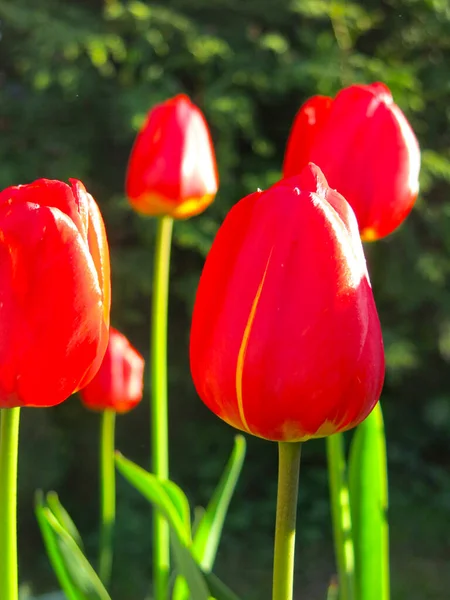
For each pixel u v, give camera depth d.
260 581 3.69
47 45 3.92
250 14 4.38
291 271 0.52
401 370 4.34
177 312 4.41
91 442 4.29
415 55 4.56
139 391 1.30
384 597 0.89
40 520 0.87
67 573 0.84
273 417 0.54
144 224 4.01
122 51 4.02
